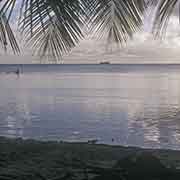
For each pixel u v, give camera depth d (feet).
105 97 93.66
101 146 27.40
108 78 218.18
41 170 16.07
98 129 45.83
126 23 8.29
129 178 11.82
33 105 75.66
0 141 28.66
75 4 7.02
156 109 66.64
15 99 89.40
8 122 52.13
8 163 17.74
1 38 7.81
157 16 6.99
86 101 83.56
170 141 37.37
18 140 31.12
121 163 12.77
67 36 8.07
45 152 22.26
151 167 12.09
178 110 64.18
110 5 8.16
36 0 6.37
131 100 84.99
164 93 103.04
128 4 8.00
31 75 291.99
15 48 8.01
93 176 13.52
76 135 41.55
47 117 57.47
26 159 19.07
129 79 200.13
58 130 45.16
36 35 7.80
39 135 41.52
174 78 203.31
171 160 21.59
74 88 130.41
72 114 61.26
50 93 107.76
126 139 38.96
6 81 187.52
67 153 22.30
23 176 14.71
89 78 221.66
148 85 141.90
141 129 45.32
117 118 55.93
